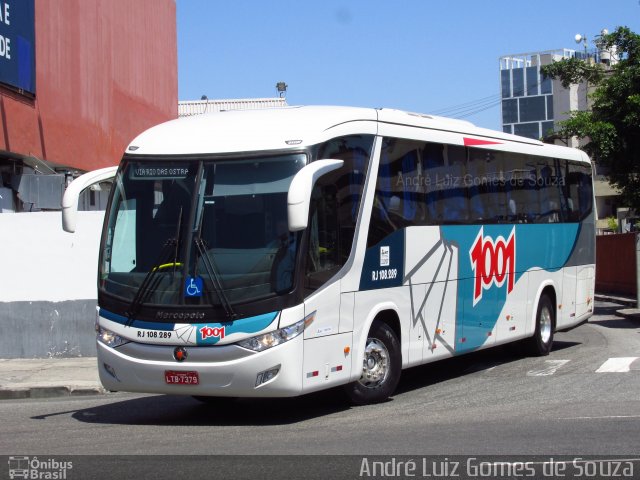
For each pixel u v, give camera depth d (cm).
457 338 1258
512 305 1425
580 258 1703
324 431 920
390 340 1098
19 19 1812
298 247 930
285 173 941
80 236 1595
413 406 1068
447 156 1245
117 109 2456
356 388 1062
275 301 912
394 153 1123
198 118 1047
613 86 2253
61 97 2048
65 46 2081
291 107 1071
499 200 1389
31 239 1597
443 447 821
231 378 911
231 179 949
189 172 963
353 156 1039
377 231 1073
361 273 1039
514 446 822
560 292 1609
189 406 1135
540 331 1534
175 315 926
